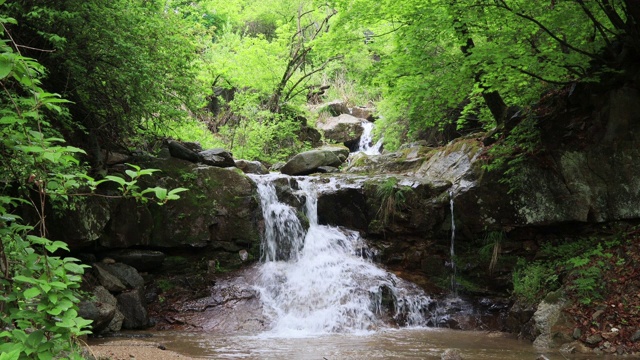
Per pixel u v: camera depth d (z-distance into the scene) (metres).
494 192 11.86
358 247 12.70
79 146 10.78
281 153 22.86
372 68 12.82
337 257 12.38
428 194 12.70
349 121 25.27
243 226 12.27
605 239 10.54
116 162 11.71
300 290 11.31
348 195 13.25
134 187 3.10
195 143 13.49
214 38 30.34
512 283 11.36
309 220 13.23
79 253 10.55
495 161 11.59
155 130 12.69
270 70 23.92
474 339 9.36
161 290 11.24
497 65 10.37
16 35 9.20
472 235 12.13
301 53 24.45
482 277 11.78
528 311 9.80
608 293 8.97
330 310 10.76
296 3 26.50
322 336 9.66
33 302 3.13
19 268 3.12
